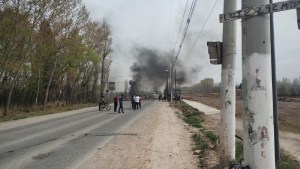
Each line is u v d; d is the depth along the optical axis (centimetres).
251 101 422
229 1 671
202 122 2186
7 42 3080
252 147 421
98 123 2152
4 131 1767
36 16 3186
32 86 4097
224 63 703
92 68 6081
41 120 2534
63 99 5319
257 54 419
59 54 4106
